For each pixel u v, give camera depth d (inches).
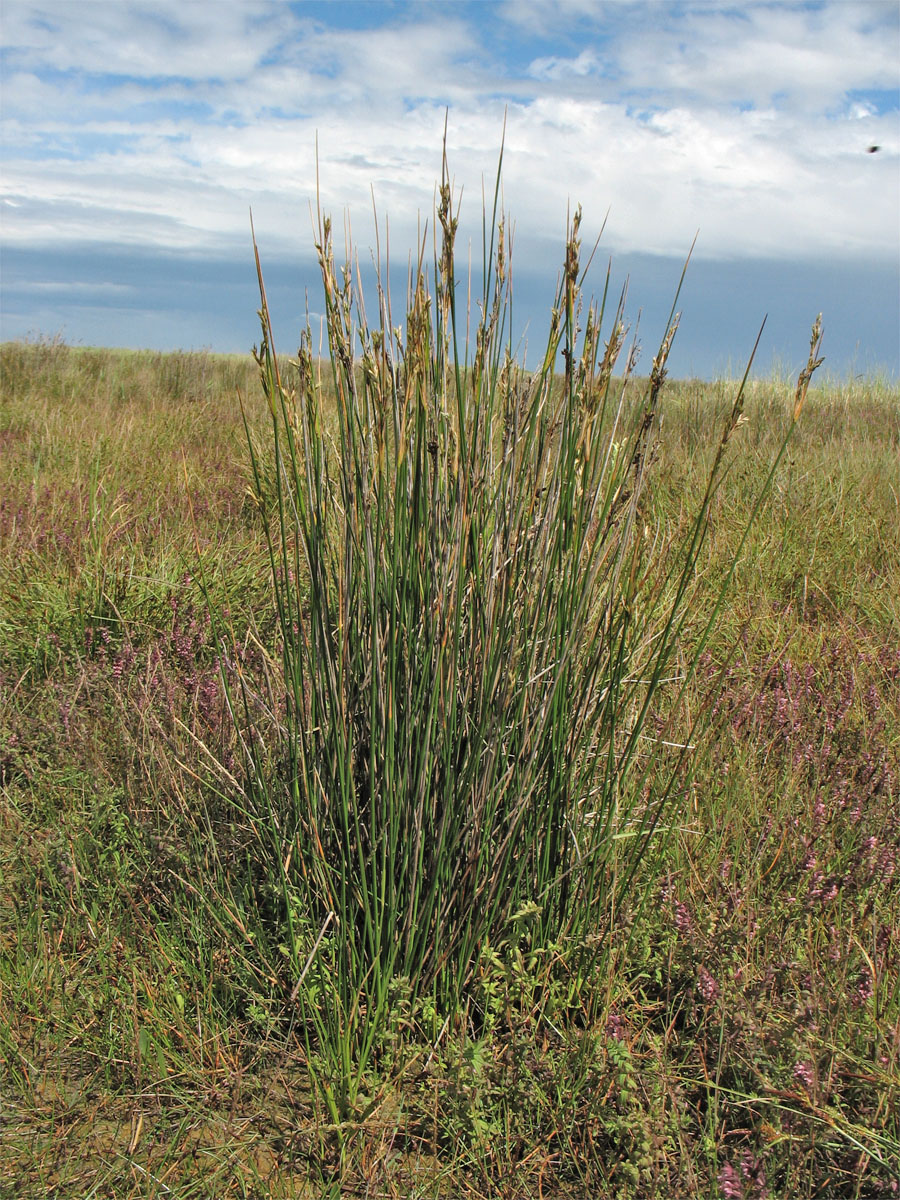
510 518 70.9
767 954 76.3
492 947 77.1
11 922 89.1
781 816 97.0
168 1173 63.6
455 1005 74.8
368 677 74.9
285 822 83.2
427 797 73.1
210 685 113.5
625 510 72.8
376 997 74.2
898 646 147.6
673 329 66.9
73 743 108.1
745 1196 58.0
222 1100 70.0
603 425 70.9
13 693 122.6
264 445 280.1
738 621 151.3
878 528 208.2
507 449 69.9
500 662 71.2
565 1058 70.3
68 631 140.6
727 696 113.9
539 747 73.8
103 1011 77.8
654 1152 59.8
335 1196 61.6
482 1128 64.3
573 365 67.7
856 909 83.9
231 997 79.7
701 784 98.0
